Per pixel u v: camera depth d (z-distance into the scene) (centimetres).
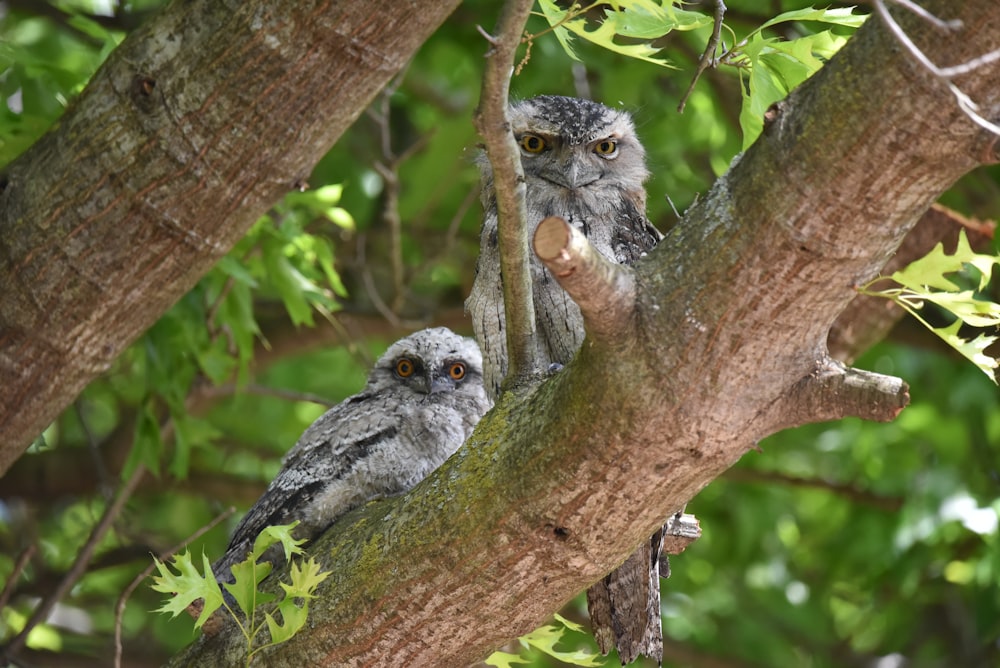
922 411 1677
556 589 674
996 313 573
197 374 1424
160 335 1202
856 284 570
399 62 773
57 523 1658
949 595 1748
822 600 1798
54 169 788
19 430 850
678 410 596
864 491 1662
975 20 512
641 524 645
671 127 1605
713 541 1769
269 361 1623
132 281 808
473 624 694
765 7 1384
